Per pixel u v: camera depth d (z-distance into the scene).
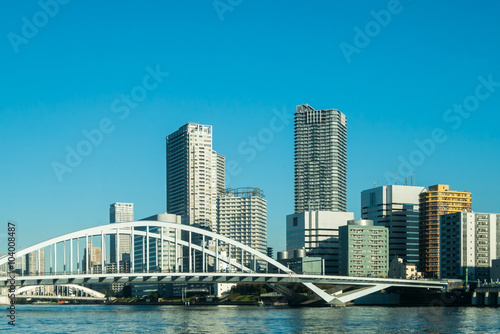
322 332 138.62
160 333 138.12
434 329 143.75
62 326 155.12
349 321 165.75
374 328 146.38
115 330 144.75
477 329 143.50
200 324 159.50
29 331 142.75
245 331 141.62
